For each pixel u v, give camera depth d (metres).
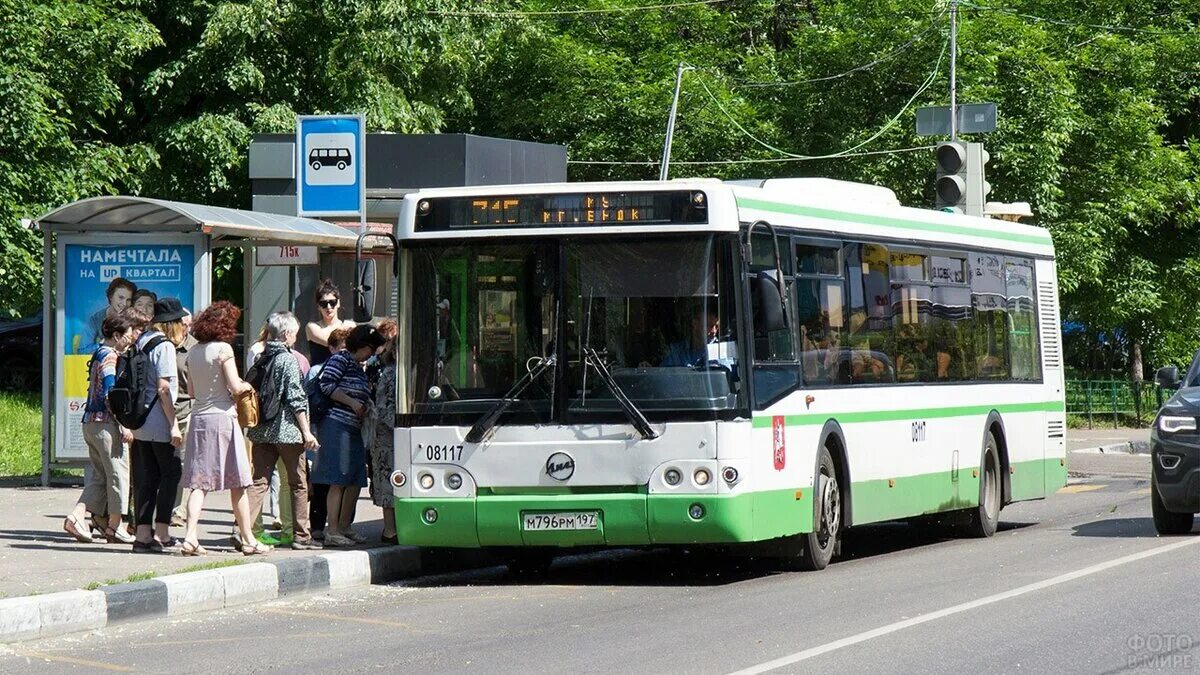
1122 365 61.91
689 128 49.81
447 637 13.60
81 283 23.59
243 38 42.41
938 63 45.03
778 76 50.78
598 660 12.16
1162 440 20.28
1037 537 21.61
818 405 18.16
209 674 12.07
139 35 40.38
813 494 17.97
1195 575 16.27
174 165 44.25
